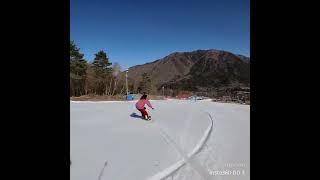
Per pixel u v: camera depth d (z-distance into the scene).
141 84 110.31
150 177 5.45
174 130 11.42
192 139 9.43
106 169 5.89
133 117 16.80
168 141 8.98
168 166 6.16
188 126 12.77
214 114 20.72
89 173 5.61
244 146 8.40
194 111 23.84
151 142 8.75
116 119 15.42
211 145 8.48
